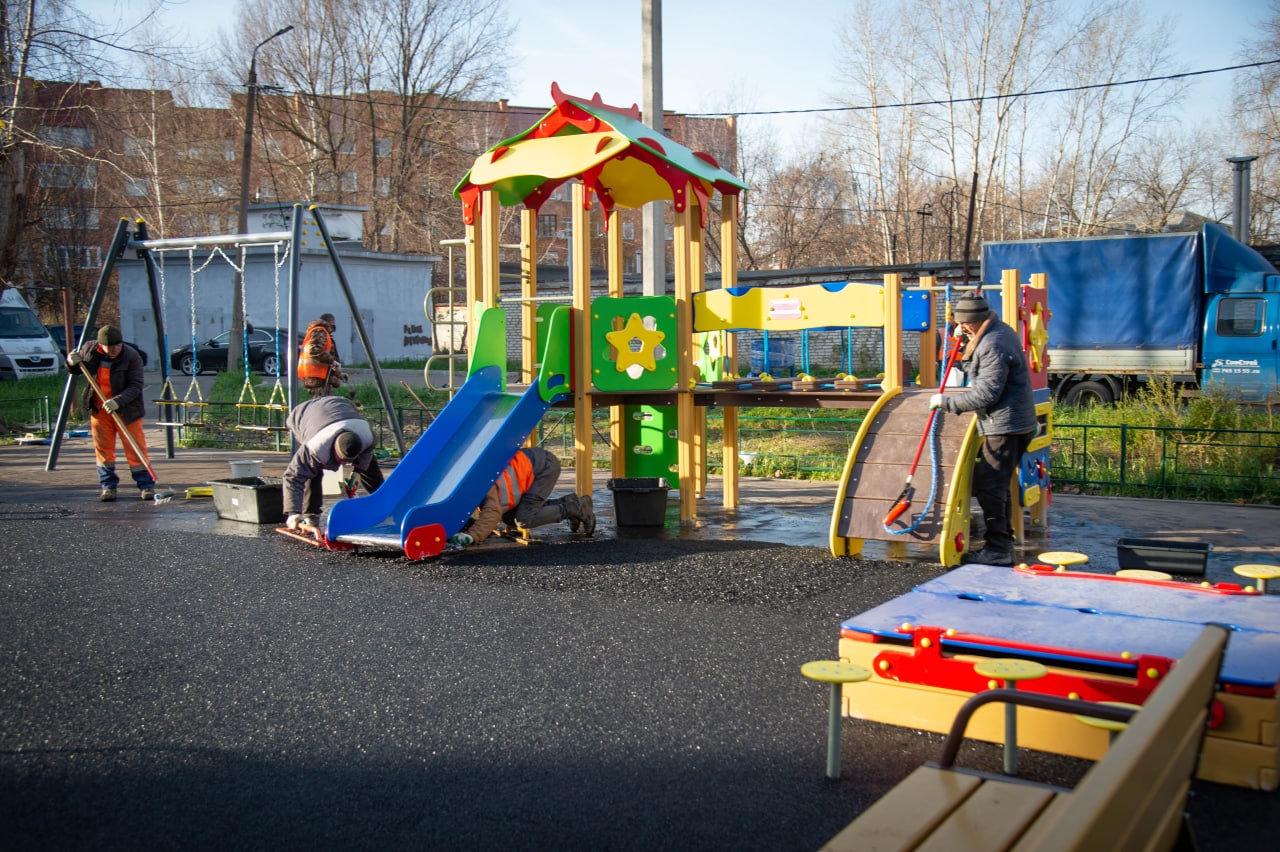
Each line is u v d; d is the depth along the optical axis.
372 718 4.34
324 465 8.10
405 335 37.19
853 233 49.53
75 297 44.59
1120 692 3.71
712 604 6.05
